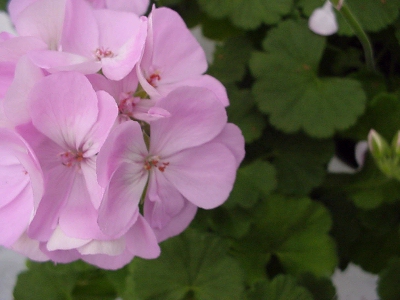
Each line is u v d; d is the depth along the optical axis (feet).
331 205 1.47
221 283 1.36
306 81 1.39
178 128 1.13
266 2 1.40
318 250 1.42
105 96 1.08
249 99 1.41
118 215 1.11
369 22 1.38
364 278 1.58
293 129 1.37
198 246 1.37
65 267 1.44
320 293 1.38
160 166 1.14
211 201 1.16
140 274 1.36
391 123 1.41
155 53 1.15
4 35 1.13
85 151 1.11
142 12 1.18
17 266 1.89
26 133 1.09
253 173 1.40
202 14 1.49
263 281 1.36
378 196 1.41
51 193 1.10
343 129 1.36
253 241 1.45
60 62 1.09
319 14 1.38
